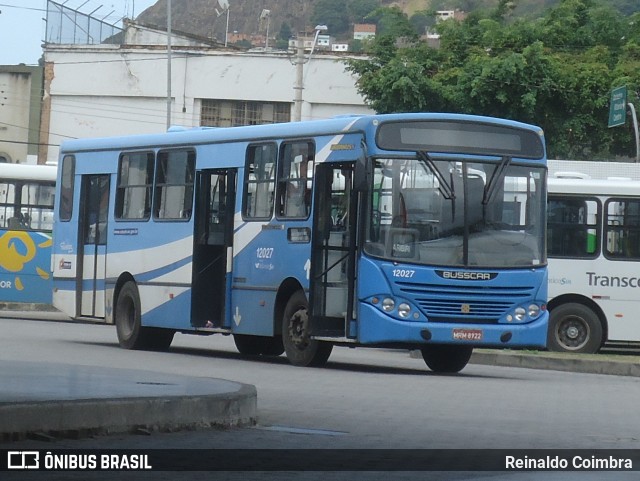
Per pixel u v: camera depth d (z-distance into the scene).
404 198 18.23
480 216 18.50
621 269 25.17
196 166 21.83
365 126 18.30
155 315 22.52
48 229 33.56
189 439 10.65
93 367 15.05
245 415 11.88
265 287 20.11
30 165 33.62
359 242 18.17
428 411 13.62
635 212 25.23
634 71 47.66
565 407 14.69
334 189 18.89
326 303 18.88
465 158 18.56
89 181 24.66
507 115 46.72
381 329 18.03
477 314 18.39
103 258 23.97
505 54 47.28
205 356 21.80
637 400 15.95
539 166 19.00
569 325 25.25
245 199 20.73
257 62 58.09
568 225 25.33
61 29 61.22
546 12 54.16
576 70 47.12
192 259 21.66
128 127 59.75
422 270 18.14
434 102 47.75
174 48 58.91
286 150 19.94
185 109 58.78
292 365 19.64
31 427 9.98
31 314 37.09
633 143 47.47
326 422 12.36
